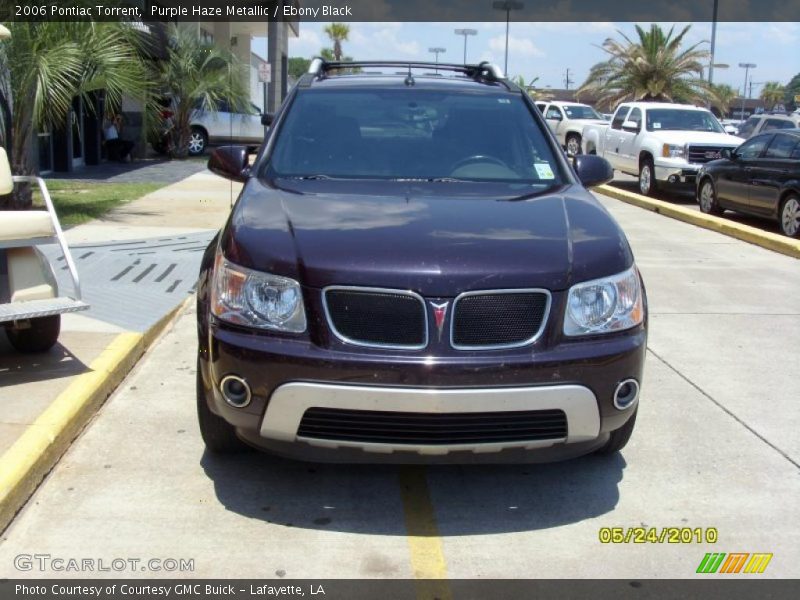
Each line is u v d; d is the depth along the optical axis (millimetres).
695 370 6297
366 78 5855
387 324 3615
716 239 12312
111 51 11938
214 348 3785
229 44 35719
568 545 3840
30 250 5355
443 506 4180
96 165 21438
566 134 24609
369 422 3607
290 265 3686
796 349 6879
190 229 11336
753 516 4125
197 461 4551
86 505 4055
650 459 4738
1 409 4801
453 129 5316
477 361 3564
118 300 7355
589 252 3873
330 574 3568
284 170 4961
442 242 3805
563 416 3684
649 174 17859
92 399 5074
